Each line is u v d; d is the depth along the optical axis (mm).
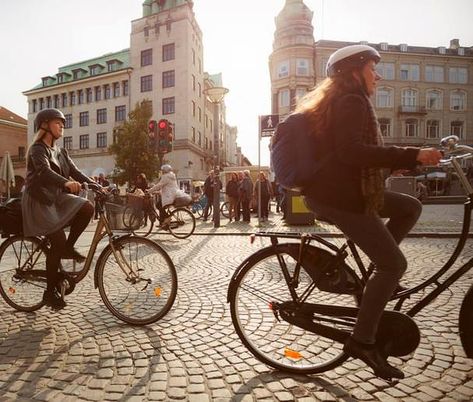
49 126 3521
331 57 2143
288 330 2842
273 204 27625
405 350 2178
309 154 2057
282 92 44844
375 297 2082
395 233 2275
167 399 2197
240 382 2385
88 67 52906
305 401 2166
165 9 47000
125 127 34562
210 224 12867
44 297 3469
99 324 3404
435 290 2293
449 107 49406
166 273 3393
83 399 2203
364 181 1996
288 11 44844
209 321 3451
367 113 1997
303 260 2469
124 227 3639
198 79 50062
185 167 44938
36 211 3338
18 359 2725
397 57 48344
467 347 2350
